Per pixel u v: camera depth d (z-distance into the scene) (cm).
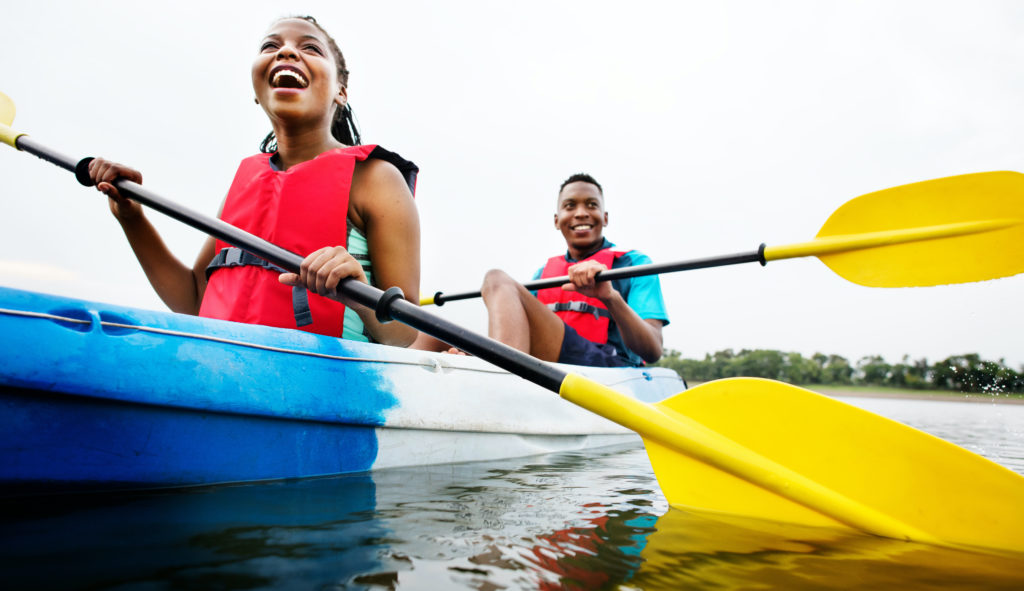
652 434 133
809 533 109
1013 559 95
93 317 104
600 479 151
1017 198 189
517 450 186
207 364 117
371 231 173
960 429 369
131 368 107
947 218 200
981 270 193
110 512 94
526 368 137
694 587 75
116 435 106
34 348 96
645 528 104
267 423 126
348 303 158
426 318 135
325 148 190
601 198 368
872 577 82
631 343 283
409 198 176
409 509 106
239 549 79
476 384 175
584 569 79
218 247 177
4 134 189
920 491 113
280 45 184
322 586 68
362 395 143
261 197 167
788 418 128
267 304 155
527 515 107
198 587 66
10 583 65
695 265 242
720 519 116
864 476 118
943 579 82
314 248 163
